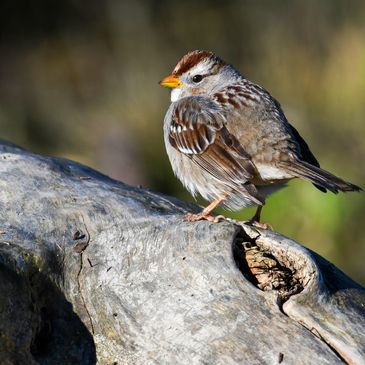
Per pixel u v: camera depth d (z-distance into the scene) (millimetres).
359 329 7965
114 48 22453
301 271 8336
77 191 9680
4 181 9602
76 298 8484
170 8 22656
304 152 10508
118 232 8938
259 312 7926
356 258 16562
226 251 8375
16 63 22922
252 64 21375
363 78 19609
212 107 10359
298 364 7551
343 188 9195
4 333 7797
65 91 22109
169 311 8141
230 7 22188
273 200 16688
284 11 21344
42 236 8859
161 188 18641
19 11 23406
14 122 21547
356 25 20484
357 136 18859
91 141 20578
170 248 8547
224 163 9961
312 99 19875
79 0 23422
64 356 8109
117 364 8062
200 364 7719
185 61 11273
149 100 21266
